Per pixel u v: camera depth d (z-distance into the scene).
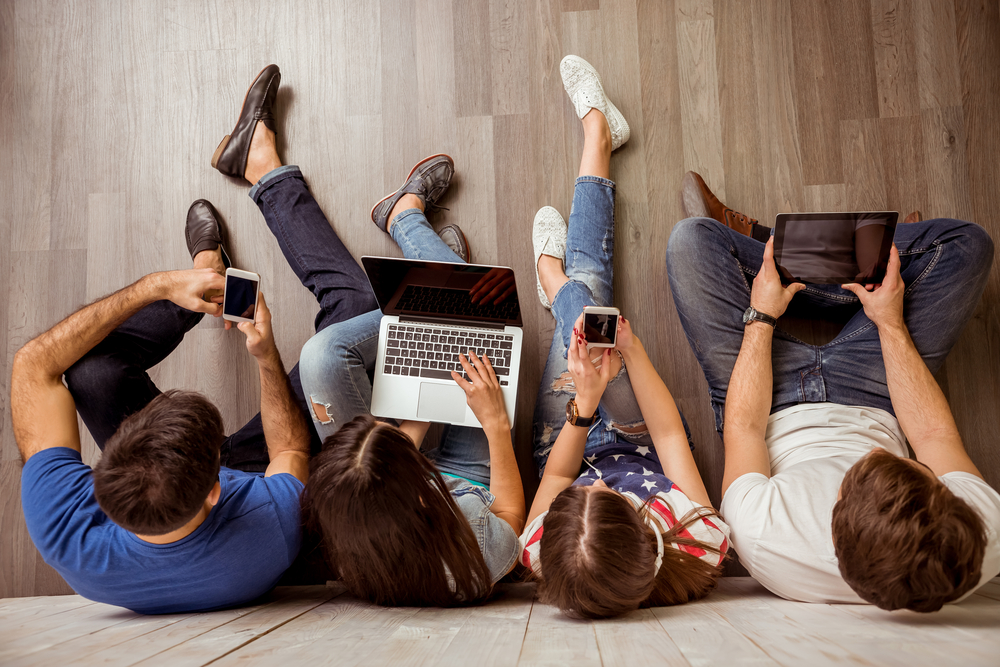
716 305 1.55
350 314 1.61
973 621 0.92
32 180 1.84
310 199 1.75
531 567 1.21
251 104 1.79
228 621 1.03
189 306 1.40
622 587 0.97
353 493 1.01
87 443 1.73
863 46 1.82
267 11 1.88
